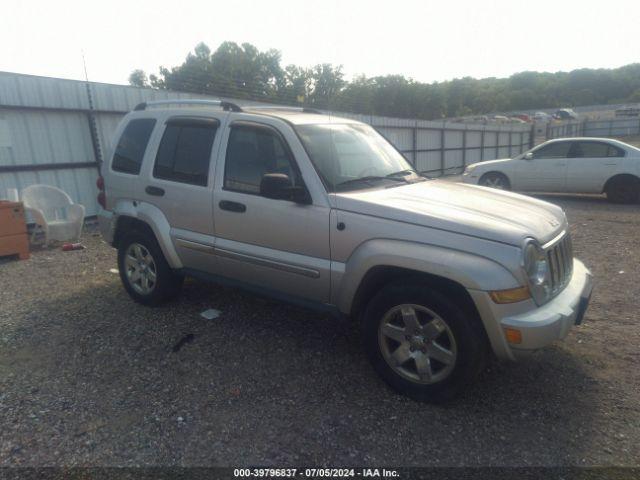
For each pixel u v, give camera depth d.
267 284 4.05
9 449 2.79
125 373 3.66
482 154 27.17
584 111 81.62
